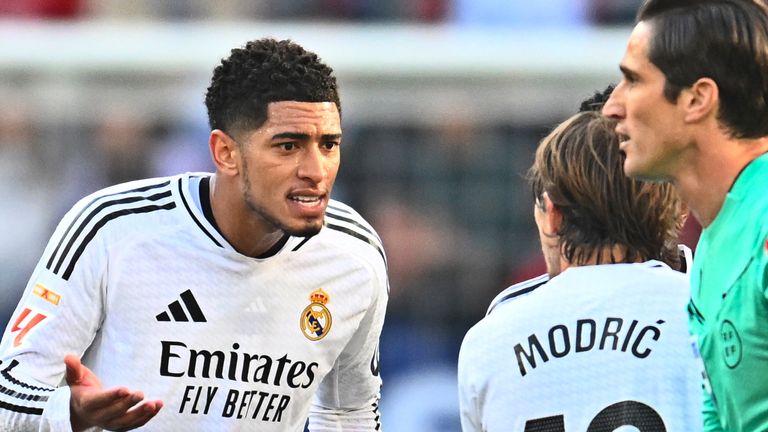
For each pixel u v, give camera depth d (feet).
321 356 39.34
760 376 27.53
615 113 29.40
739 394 28.12
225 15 97.86
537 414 31.27
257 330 38.22
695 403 30.68
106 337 37.70
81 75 85.66
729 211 28.22
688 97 28.14
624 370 30.94
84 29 88.94
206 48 87.04
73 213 37.83
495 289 84.69
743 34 27.68
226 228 37.40
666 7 28.63
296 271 38.58
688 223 70.69
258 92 35.29
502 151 85.56
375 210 85.10
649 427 30.63
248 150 35.63
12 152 85.40
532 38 89.20
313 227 35.78
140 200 37.86
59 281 36.81
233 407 38.27
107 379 37.78
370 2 98.89
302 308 38.70
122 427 32.96
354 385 42.22
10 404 35.27
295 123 35.04
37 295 36.96
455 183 85.71
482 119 85.87
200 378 37.81
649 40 28.53
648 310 31.32
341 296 39.29
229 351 37.96
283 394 38.99
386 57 86.48
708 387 29.50
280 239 38.09
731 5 27.96
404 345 83.10
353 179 85.56
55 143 85.61
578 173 32.09
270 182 35.47
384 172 85.51
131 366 37.45
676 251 35.06
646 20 28.89
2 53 84.94
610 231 32.19
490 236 85.25
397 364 82.69
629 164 29.30
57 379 36.88
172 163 85.20
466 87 85.87
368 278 39.70
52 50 85.46
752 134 28.14
